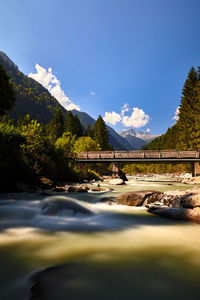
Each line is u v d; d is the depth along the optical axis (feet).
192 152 85.15
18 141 45.73
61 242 10.23
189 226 13.99
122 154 89.15
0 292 5.61
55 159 55.57
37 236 11.21
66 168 61.05
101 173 116.78
